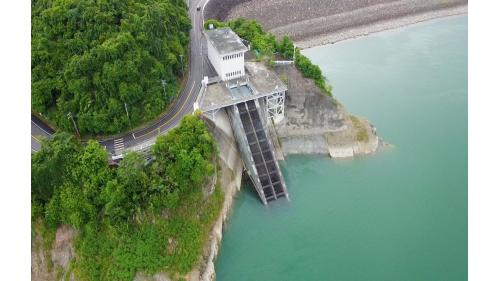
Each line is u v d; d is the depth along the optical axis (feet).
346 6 607.78
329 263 299.79
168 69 353.92
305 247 312.09
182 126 306.35
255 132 348.79
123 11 350.84
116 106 307.17
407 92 456.86
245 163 361.92
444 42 552.82
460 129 405.80
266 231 325.01
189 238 289.53
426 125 411.95
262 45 409.90
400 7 617.62
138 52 325.62
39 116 331.16
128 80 313.53
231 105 347.56
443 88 462.19
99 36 334.03
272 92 354.13
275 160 351.25
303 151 388.57
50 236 278.67
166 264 277.44
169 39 377.91
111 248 275.39
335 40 563.89
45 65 323.16
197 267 285.64
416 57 522.88
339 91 460.55
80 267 272.92
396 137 400.06
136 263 272.10
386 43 555.69
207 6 538.47
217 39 371.15
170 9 406.62
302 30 571.28
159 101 329.52
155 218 281.54
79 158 277.23
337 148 384.68
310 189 356.59
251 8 586.04
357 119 393.29
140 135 316.81
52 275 277.03
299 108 381.40
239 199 349.41
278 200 347.15
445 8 622.54
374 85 470.39
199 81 374.22
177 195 281.74
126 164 276.21
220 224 318.86
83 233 277.64
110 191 270.26
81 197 273.75
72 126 310.04
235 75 369.30
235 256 308.81
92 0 350.84
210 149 311.68
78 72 309.22
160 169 287.89
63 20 339.77
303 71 387.55
